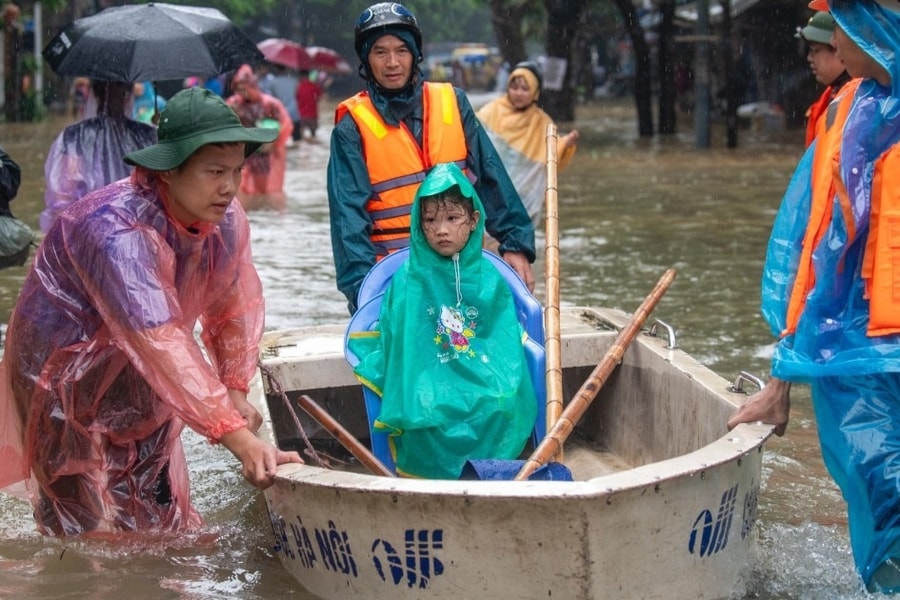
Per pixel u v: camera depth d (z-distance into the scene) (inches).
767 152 1214.3
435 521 195.2
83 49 417.4
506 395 251.9
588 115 1952.5
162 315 217.6
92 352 237.0
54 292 234.7
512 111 539.5
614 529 192.7
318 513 209.9
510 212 313.7
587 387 254.5
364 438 303.6
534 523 190.4
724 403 241.9
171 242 227.9
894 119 214.7
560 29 1428.4
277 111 880.9
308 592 225.9
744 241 652.1
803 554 243.0
